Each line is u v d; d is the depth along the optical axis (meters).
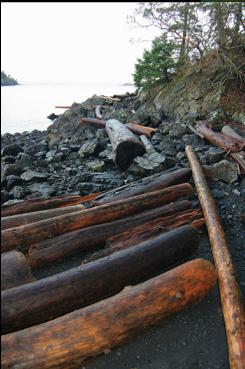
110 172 8.49
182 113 12.40
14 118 24.48
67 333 2.79
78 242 4.63
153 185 6.37
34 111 29.19
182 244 4.11
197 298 3.41
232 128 9.68
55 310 3.26
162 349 3.27
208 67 12.88
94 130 13.14
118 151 8.26
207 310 3.69
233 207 5.96
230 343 2.92
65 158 10.12
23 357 2.65
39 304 3.19
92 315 2.93
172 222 4.88
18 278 3.70
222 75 12.05
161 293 3.20
